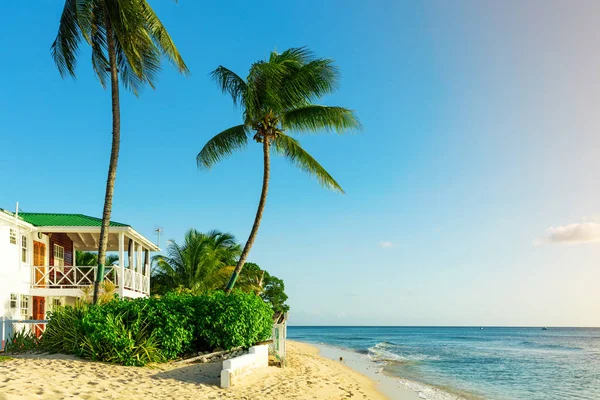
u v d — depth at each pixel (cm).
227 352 1592
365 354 4353
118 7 1756
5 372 1073
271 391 1274
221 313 1590
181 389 1133
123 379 1172
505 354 4572
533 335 11012
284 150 2330
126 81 1983
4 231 2012
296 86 2098
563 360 3884
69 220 2489
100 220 2541
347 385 1823
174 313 1561
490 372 2973
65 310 1664
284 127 2228
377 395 1722
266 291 5891
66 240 2712
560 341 7694
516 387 2358
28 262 2216
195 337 1596
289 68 2169
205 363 1510
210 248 3488
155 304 1559
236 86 2173
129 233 2448
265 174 2219
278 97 2109
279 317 1919
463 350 5222
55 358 1401
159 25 1791
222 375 1234
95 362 1366
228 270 3372
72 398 882
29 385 927
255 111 2180
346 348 5444
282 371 1731
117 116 1830
